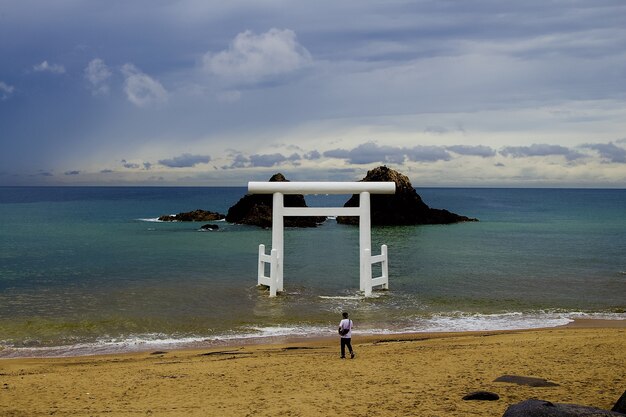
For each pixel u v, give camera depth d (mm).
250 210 87875
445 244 61188
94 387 15805
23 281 37812
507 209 147250
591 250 55844
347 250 56250
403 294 33750
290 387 15203
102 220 96062
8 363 19672
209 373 17250
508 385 14180
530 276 40125
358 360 18625
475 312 29078
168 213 118250
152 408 13562
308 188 34625
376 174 86688
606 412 9086
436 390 14109
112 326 25953
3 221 93312
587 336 22016
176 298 32312
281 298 32562
